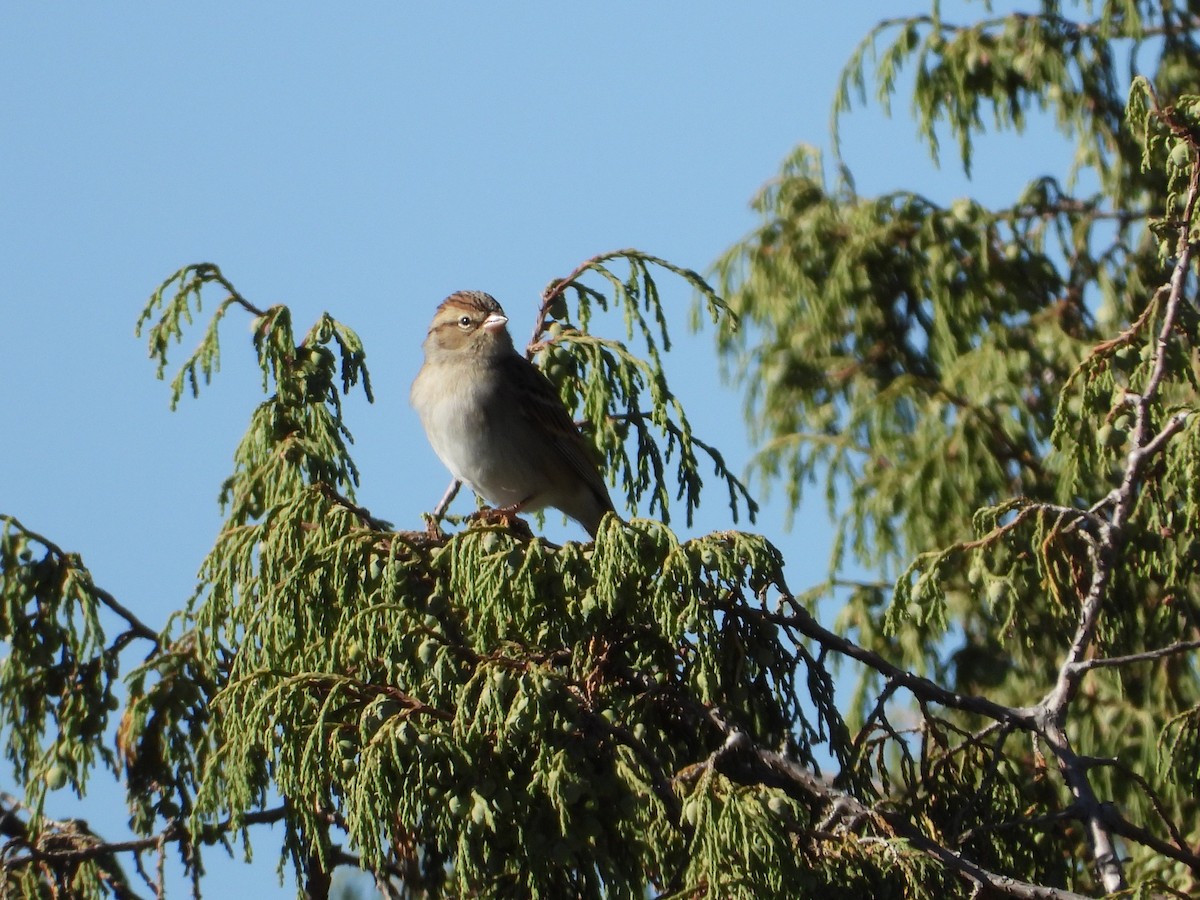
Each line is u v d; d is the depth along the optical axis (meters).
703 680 9.73
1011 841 10.95
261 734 9.55
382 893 11.23
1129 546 12.34
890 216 19.17
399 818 9.14
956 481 17.16
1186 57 19.20
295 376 11.77
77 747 11.71
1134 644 14.24
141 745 11.75
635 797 9.11
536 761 9.03
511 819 9.21
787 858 8.73
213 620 11.22
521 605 9.67
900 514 17.56
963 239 18.81
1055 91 19.17
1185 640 14.39
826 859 9.08
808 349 19.30
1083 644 11.19
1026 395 17.88
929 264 18.72
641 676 10.17
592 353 12.55
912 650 16.28
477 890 9.54
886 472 17.62
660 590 9.62
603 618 9.98
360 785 8.95
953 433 17.42
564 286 13.03
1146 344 12.38
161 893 11.39
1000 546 15.07
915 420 18.14
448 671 9.24
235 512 11.59
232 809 9.84
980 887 9.53
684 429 12.37
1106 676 15.55
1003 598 11.62
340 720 9.52
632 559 9.54
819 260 19.45
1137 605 13.70
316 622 10.10
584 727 9.30
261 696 9.68
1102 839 10.41
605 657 10.06
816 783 9.94
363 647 9.65
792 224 19.58
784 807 8.95
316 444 11.65
